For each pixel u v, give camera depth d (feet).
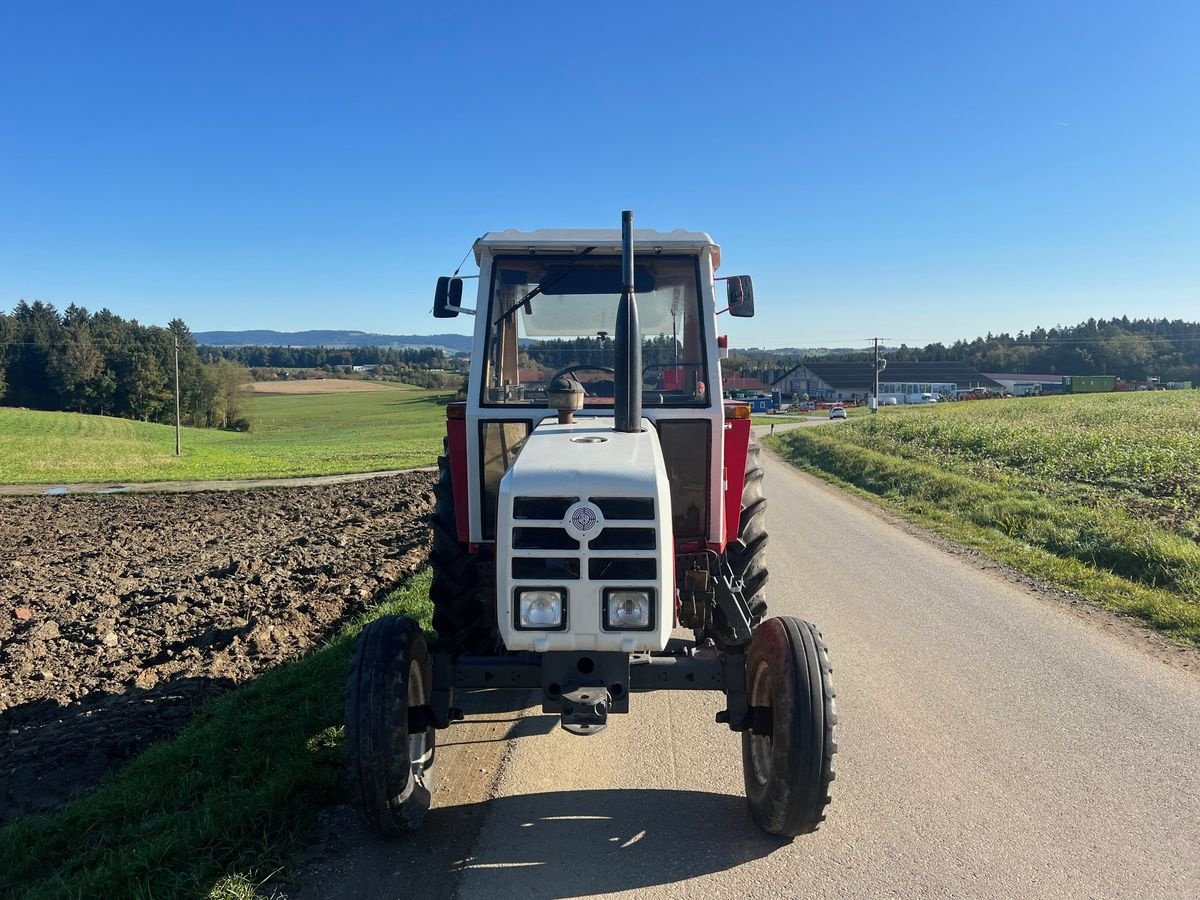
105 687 18.70
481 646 16.26
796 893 10.65
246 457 119.55
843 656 19.75
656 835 12.07
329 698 16.35
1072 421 91.66
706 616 15.33
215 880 10.71
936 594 25.58
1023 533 34.06
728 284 15.97
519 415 14.57
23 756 14.99
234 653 20.47
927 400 311.27
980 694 17.26
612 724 16.12
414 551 33.30
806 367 368.48
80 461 111.34
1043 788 13.29
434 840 11.94
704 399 14.62
